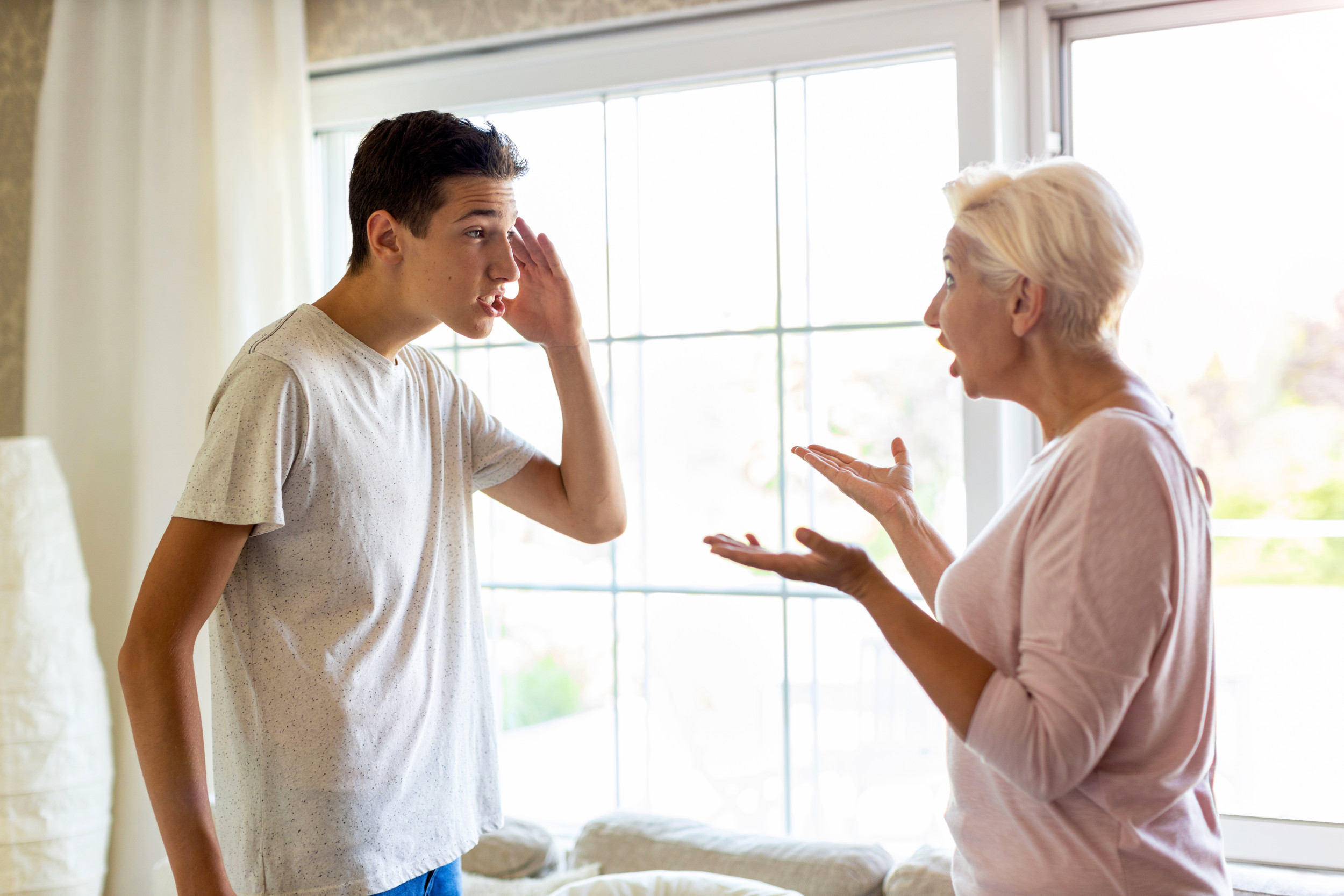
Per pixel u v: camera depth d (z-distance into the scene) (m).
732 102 2.07
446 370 1.42
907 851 2.05
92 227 2.35
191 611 1.09
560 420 2.24
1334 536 1.91
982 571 1.02
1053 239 0.97
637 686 2.22
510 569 2.32
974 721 0.92
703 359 2.13
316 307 1.26
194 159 2.22
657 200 2.13
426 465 1.32
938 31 1.87
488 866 1.99
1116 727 0.89
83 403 2.36
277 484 1.11
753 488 2.13
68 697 2.04
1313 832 1.83
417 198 1.19
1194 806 1.02
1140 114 1.92
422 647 1.28
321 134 2.34
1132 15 1.91
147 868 2.29
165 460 2.22
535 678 2.31
